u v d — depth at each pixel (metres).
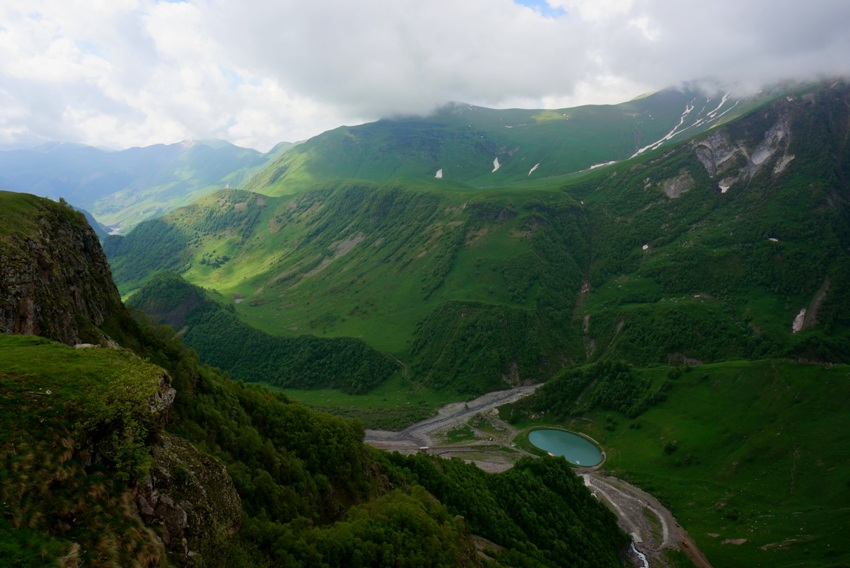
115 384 33.75
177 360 62.06
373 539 55.66
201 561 33.44
